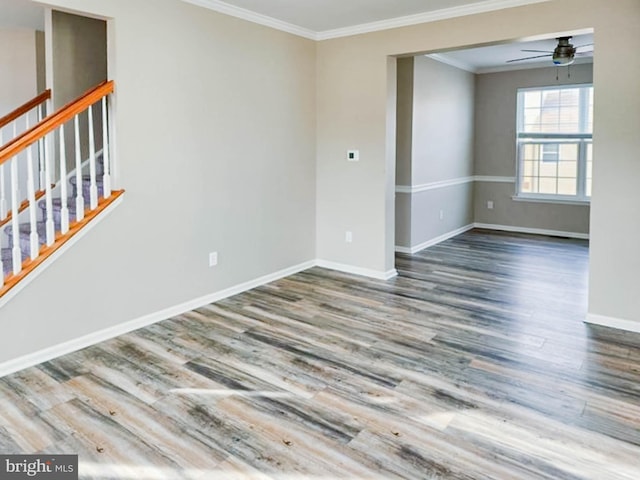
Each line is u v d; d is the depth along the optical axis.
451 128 7.43
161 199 3.92
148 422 2.53
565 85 7.47
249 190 4.75
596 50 3.71
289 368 3.17
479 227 8.50
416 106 6.38
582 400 2.76
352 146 5.32
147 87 3.73
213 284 4.48
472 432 2.46
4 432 2.43
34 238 3.17
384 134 5.08
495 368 3.17
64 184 3.30
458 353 3.40
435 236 7.20
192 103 4.09
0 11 4.85
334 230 5.59
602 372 3.10
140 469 2.17
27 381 2.96
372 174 5.22
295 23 4.92
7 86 5.73
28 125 5.12
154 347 3.48
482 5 4.25
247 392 2.85
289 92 5.10
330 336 3.70
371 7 4.37
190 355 3.35
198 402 2.74
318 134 5.56
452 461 2.23
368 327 3.89
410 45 4.77
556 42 5.93
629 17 3.56
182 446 2.33
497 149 8.19
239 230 4.69
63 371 3.09
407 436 2.43
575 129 7.54
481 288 4.95
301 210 5.47
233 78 4.44
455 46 4.49
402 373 3.10
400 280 5.23
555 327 3.88
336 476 2.13
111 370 3.12
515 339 3.64
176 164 4.01
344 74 5.27
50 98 4.37
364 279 5.26
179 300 4.17
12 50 5.72
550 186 7.88
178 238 4.10
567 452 2.29
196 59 4.08
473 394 2.84
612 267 3.81
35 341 3.19
